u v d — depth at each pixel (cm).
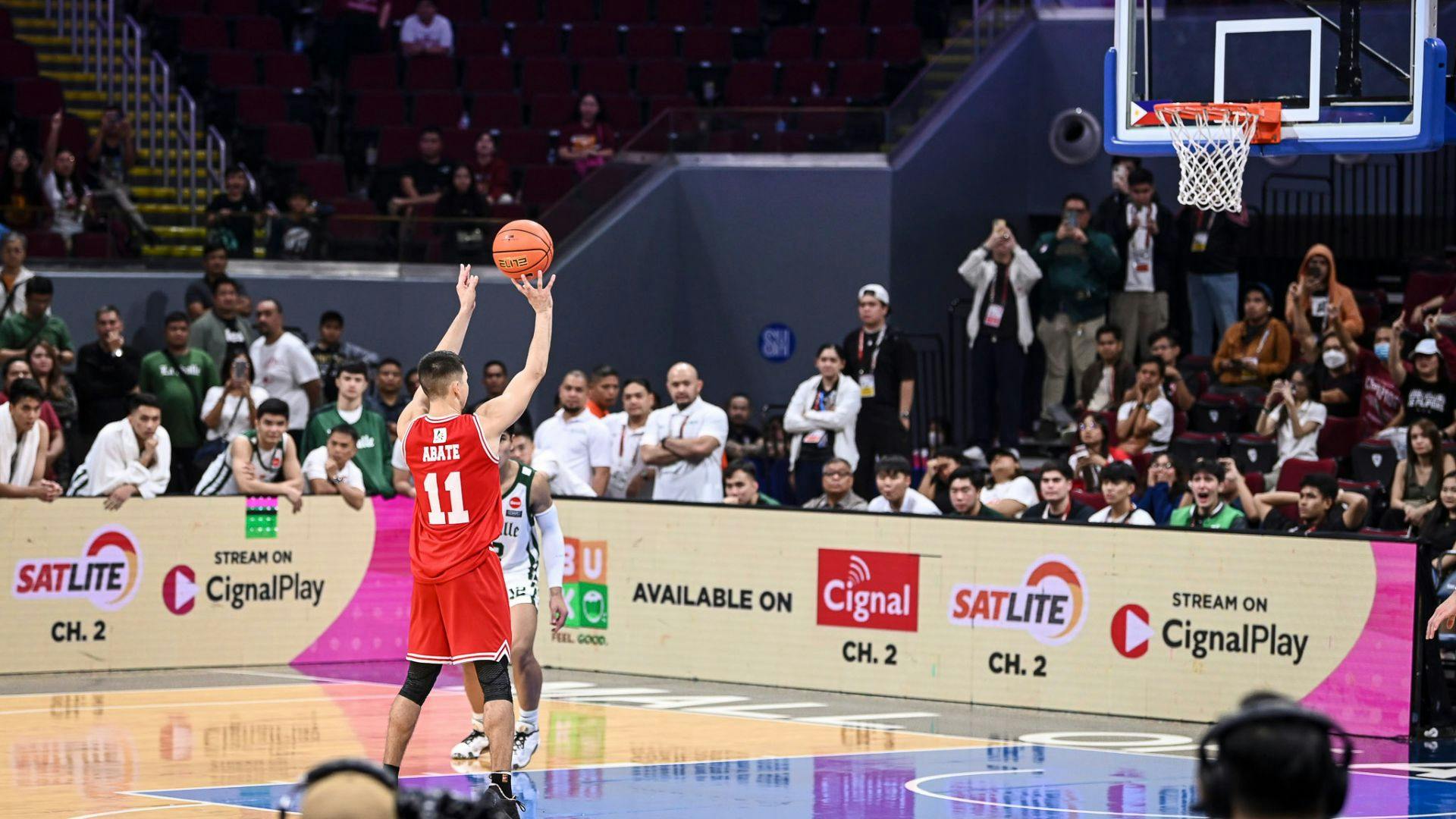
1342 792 295
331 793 302
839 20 2483
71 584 1369
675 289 2058
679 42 2470
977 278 1819
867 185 1986
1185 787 952
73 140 2100
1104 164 2102
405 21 2447
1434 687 1146
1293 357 1680
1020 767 1016
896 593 1299
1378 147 1180
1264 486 1483
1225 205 1218
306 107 2330
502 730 844
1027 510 1380
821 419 1533
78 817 839
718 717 1191
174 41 2381
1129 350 1806
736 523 1355
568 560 1422
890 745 1088
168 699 1238
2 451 1360
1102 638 1234
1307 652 1173
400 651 1466
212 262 1748
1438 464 1339
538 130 2298
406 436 862
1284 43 1242
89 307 1809
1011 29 2128
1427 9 1163
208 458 1538
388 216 1978
